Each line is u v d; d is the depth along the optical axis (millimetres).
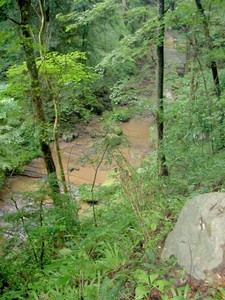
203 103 6215
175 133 6176
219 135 5781
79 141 12250
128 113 6180
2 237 4371
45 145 5617
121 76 11117
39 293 3051
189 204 3135
